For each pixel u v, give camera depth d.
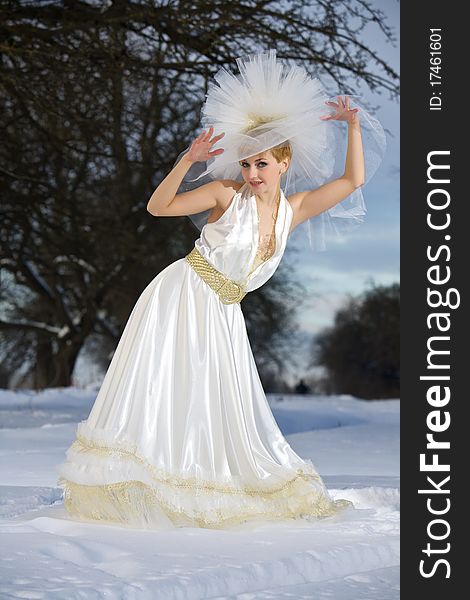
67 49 16.39
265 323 36.50
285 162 5.45
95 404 5.09
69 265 31.55
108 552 3.94
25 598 3.09
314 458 9.17
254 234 5.30
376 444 11.05
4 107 20.02
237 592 3.61
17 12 16.70
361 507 5.83
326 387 63.59
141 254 28.98
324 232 5.95
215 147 5.36
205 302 5.21
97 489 4.80
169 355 5.09
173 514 4.80
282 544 4.27
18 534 4.19
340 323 63.38
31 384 41.53
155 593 3.33
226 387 5.12
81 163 23.56
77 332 34.78
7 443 10.93
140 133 21.02
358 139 5.62
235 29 16.97
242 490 4.99
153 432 4.91
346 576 3.84
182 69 17.28
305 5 17.64
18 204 23.44
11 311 38.38
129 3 16.61
